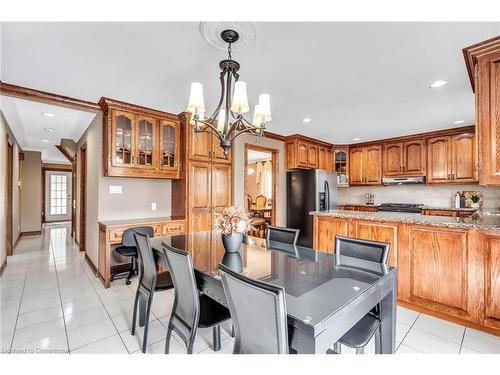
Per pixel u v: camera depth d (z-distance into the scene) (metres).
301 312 1.08
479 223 2.26
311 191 4.84
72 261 4.09
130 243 3.05
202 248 2.14
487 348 1.90
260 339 1.09
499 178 1.72
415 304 2.49
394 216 2.84
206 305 1.80
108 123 3.11
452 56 2.03
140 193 3.79
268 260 1.83
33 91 2.76
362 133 4.73
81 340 1.97
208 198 3.91
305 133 4.77
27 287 3.01
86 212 4.18
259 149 4.68
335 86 2.63
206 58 2.09
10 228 4.39
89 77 2.46
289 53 2.00
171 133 3.71
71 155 6.05
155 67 2.25
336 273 1.56
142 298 2.20
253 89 2.70
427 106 3.23
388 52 1.98
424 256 2.44
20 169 5.99
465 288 2.21
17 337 2.00
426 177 4.67
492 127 1.75
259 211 7.17
